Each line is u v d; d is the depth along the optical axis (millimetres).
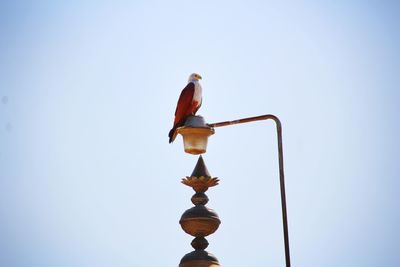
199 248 13320
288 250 13062
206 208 13406
